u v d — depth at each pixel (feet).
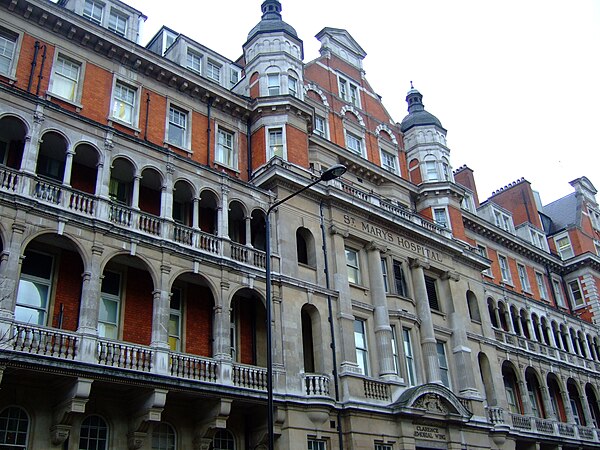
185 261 79.41
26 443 63.77
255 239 94.89
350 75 134.62
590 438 136.46
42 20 85.25
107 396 70.69
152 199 86.74
